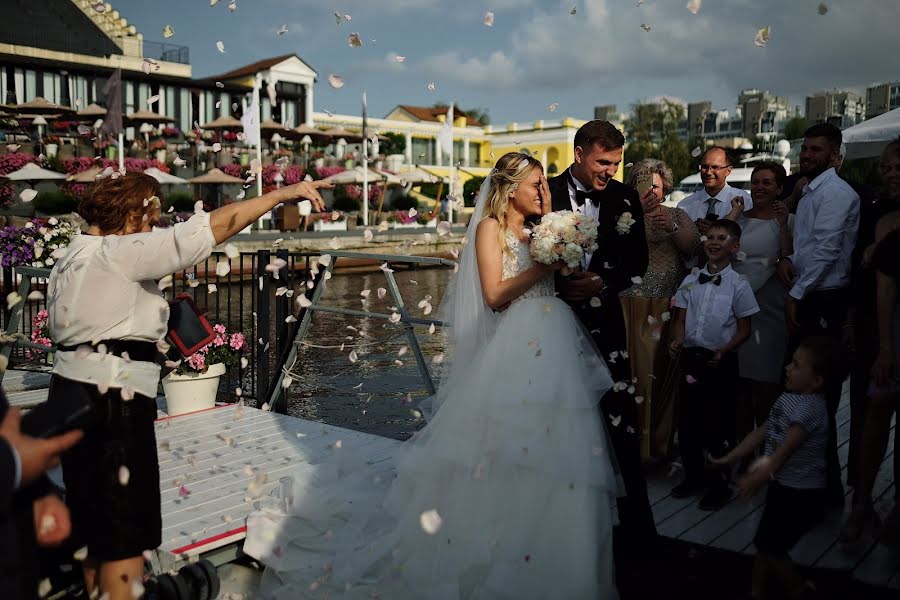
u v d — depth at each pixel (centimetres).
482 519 269
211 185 2695
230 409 523
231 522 329
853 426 362
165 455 421
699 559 305
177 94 3303
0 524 155
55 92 3042
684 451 368
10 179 2075
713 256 378
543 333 274
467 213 3269
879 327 303
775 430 285
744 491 273
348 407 677
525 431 261
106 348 237
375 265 2336
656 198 395
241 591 302
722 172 455
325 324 1186
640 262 322
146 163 2522
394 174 2833
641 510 310
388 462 406
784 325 395
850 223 357
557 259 270
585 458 261
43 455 167
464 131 4606
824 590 278
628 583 290
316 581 284
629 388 311
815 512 275
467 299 302
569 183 323
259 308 522
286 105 3662
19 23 3147
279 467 403
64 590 300
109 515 235
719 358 357
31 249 718
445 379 315
